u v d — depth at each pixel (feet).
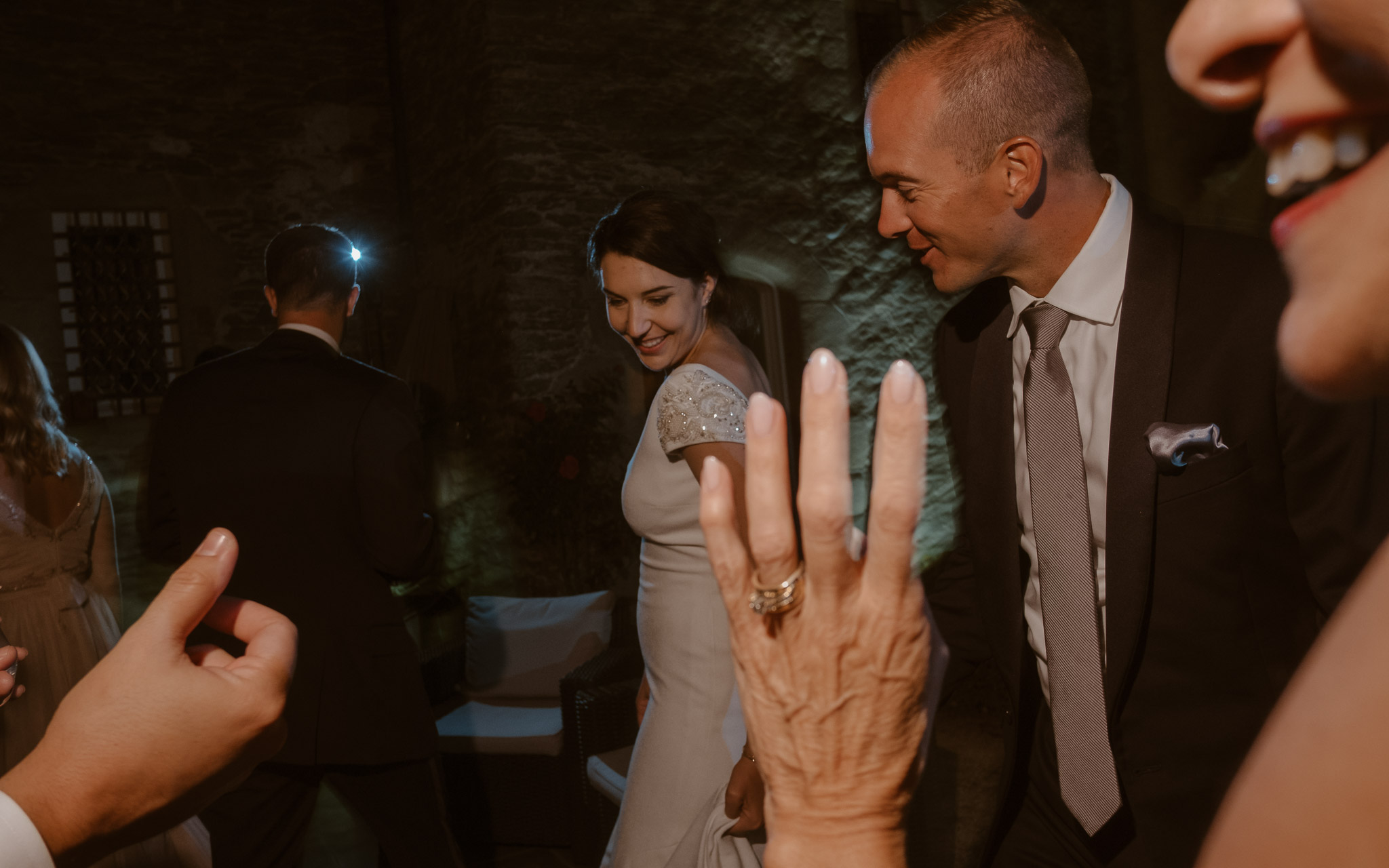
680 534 5.63
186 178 22.41
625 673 10.71
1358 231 0.77
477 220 21.21
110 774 1.84
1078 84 4.08
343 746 6.93
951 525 22.97
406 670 7.38
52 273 21.22
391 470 7.25
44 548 8.89
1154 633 4.08
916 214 4.26
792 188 23.21
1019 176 4.02
